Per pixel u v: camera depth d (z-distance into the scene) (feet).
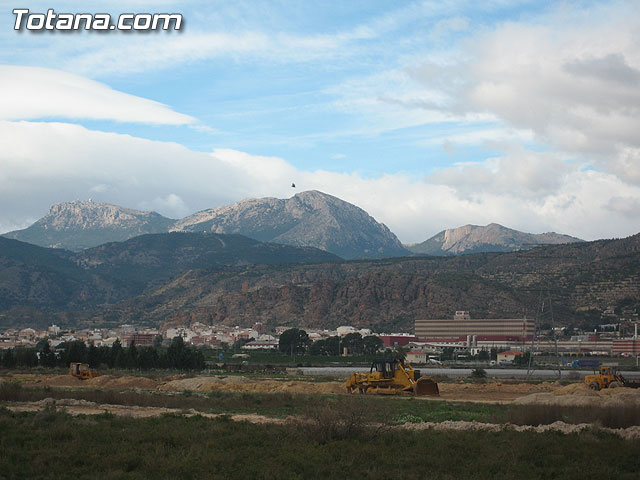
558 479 120.98
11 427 159.53
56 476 117.08
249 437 153.38
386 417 176.14
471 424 185.06
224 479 117.29
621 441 152.87
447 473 124.47
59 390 314.14
